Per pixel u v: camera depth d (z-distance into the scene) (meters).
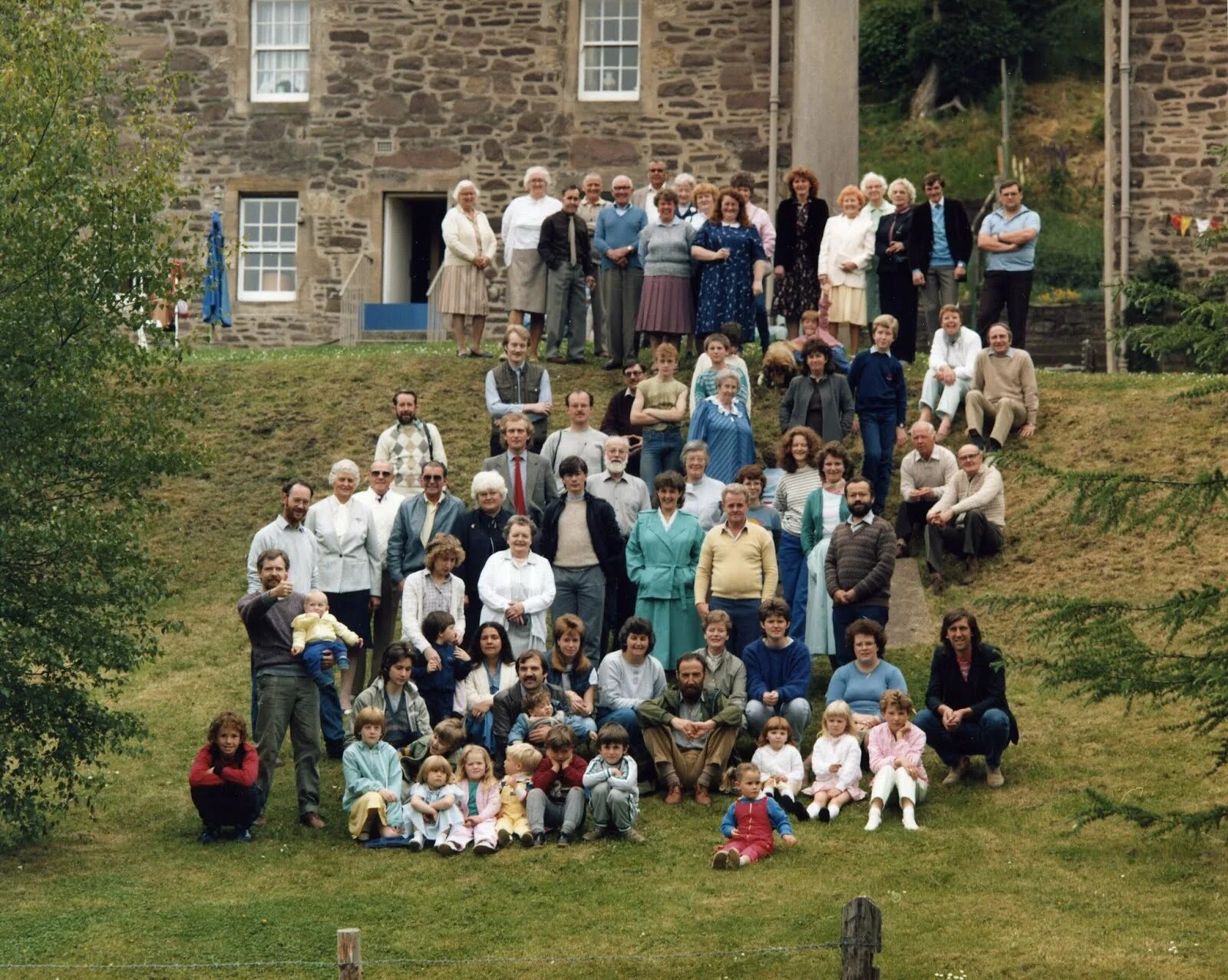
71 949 10.02
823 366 15.91
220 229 24.47
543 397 16.14
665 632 13.55
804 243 18.16
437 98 25.44
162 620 13.18
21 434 11.95
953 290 18.81
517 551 13.12
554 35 25.17
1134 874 10.66
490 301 25.25
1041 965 9.43
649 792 12.41
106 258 12.31
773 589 13.47
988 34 40.50
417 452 15.10
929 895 10.50
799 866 11.02
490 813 11.70
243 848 11.66
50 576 12.14
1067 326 24.70
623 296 18.94
